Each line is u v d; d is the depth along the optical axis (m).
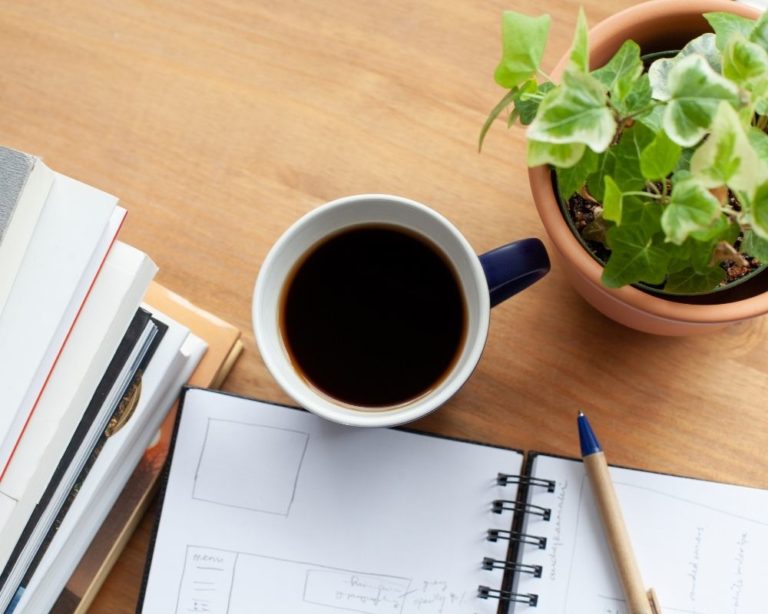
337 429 0.63
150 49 0.70
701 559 0.61
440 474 0.63
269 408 0.64
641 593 0.58
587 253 0.50
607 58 0.53
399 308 0.58
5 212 0.52
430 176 0.67
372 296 0.59
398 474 0.63
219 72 0.69
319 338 0.59
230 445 0.63
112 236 0.56
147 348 0.60
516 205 0.66
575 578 0.61
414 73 0.68
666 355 0.64
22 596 0.58
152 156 0.69
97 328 0.56
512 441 0.65
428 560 0.62
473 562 0.62
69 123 0.70
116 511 0.64
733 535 0.61
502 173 0.67
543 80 0.66
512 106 0.67
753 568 0.60
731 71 0.43
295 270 0.58
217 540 0.63
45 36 0.71
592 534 0.61
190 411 0.63
